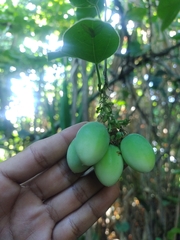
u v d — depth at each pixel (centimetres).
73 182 22
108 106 17
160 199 36
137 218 42
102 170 16
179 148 48
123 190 43
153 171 40
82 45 16
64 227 22
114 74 38
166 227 38
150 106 35
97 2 19
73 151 17
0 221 22
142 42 42
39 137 41
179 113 51
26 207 22
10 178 21
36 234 22
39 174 22
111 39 16
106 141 15
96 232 41
